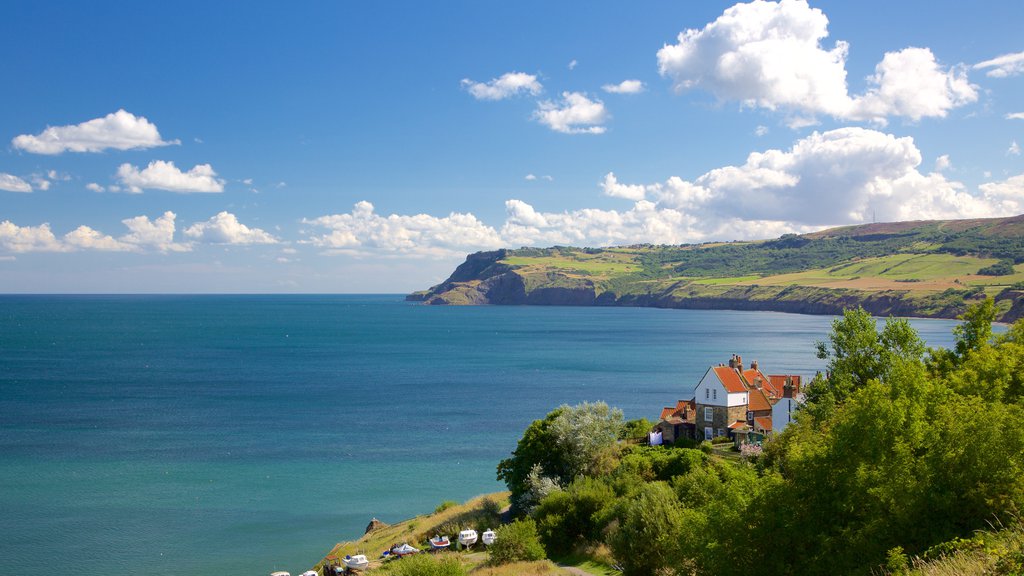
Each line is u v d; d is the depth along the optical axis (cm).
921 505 2478
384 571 5081
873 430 2714
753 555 2770
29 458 10375
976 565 1839
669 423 8644
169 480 9294
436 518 7350
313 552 6931
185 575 6325
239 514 8025
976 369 4447
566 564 5178
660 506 4431
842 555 2500
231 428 12738
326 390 17800
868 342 6481
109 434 12112
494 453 10962
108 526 7531
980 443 2492
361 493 8888
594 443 7056
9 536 7181
